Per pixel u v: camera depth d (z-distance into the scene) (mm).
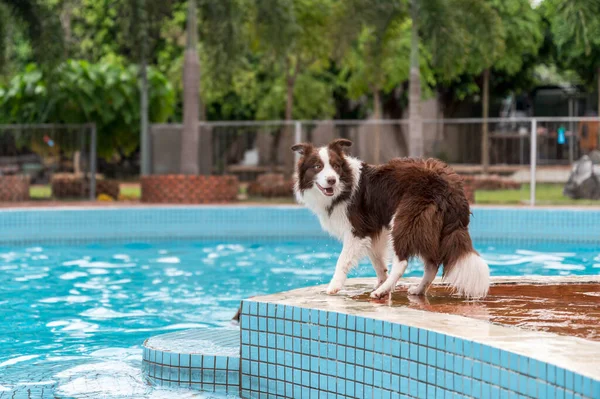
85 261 9609
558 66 23625
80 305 6891
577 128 13945
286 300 4375
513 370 3199
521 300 4773
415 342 3633
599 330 3838
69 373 4820
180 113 25281
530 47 20156
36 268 9039
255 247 11008
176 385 4578
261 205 13047
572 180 13883
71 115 16859
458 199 4602
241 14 15961
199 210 12234
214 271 8773
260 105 22141
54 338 5707
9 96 16672
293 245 11258
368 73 16766
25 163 15766
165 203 14484
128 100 16969
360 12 15609
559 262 9117
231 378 4469
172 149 15828
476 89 23844
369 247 4895
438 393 3539
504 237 11625
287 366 4199
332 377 3998
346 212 4871
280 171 15164
